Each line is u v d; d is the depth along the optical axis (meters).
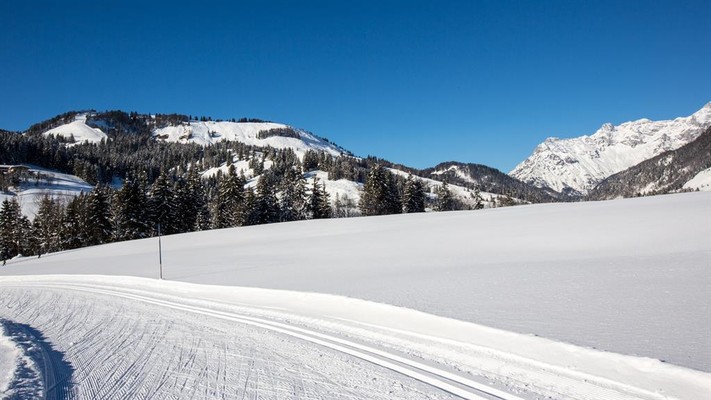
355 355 7.55
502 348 7.07
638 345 6.25
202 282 18.58
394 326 9.23
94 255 43.28
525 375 6.08
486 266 16.64
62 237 62.88
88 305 16.17
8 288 25.64
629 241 19.27
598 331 7.09
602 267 13.69
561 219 29.72
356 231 40.56
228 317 11.93
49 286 24.36
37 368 7.71
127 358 8.25
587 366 5.97
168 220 61.22
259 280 17.89
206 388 6.34
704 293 9.04
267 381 6.50
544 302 9.57
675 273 11.52
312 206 70.00
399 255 23.67
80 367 7.77
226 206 67.06
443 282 13.55
